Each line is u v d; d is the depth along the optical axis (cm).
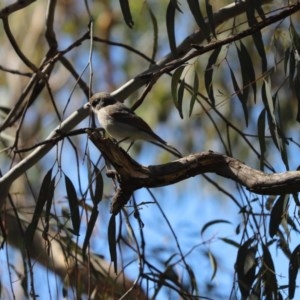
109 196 1102
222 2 1416
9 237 1259
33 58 1598
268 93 898
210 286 1152
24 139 1523
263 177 786
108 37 1576
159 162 1537
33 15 1608
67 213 1065
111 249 873
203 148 1511
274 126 895
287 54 920
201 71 1433
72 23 1599
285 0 1009
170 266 1023
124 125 1023
